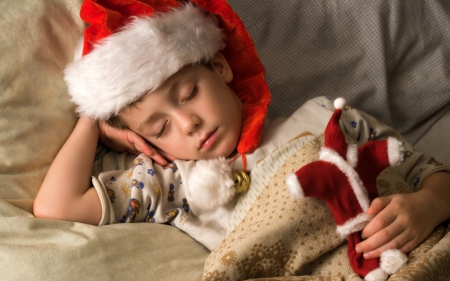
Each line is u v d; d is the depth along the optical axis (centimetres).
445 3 132
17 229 99
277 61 129
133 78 104
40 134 108
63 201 104
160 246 103
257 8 130
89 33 107
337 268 99
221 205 107
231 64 117
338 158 96
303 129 112
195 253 105
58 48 111
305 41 130
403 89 130
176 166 111
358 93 128
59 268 96
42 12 110
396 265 94
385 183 107
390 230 96
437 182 108
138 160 110
